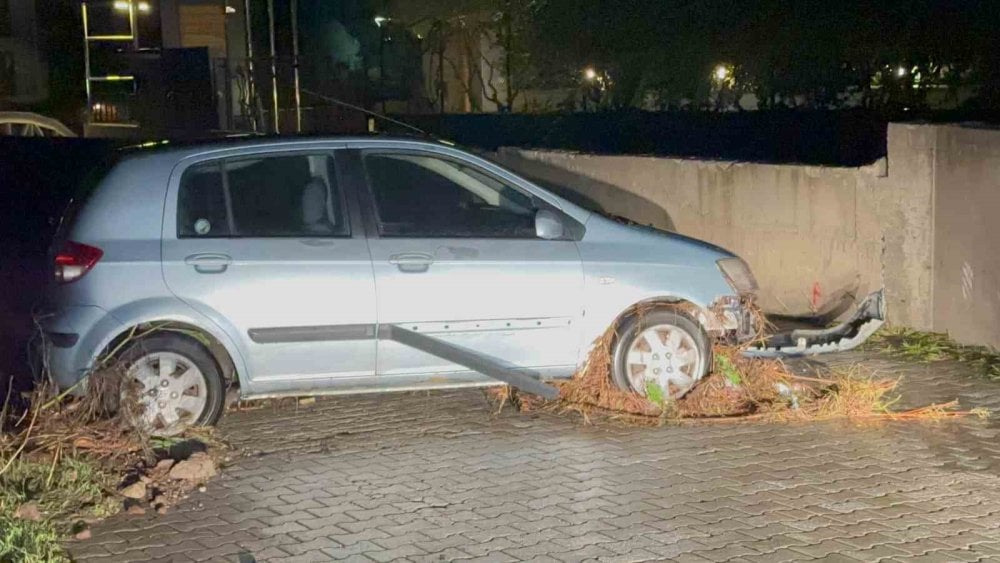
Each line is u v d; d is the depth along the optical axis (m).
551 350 7.80
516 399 8.23
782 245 10.86
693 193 11.64
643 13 18.52
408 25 27.03
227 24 28.81
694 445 7.30
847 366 9.05
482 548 5.73
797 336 8.55
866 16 15.69
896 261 10.02
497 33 24.41
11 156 15.38
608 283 7.78
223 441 7.49
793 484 6.57
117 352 7.26
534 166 13.78
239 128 24.34
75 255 7.26
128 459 6.97
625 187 12.43
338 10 28.92
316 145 7.60
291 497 6.51
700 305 7.92
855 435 7.46
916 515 6.09
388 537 5.90
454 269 7.57
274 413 8.15
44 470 6.50
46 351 7.33
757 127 15.96
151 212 7.36
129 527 6.08
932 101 15.95
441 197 7.70
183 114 24.64
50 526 5.93
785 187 10.77
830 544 5.70
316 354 7.46
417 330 7.55
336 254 7.44
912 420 7.75
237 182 7.49
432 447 7.37
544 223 7.67
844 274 10.39
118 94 25.50
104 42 26.11
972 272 9.41
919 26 15.34
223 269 7.32
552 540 5.82
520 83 22.80
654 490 6.51
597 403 7.92
